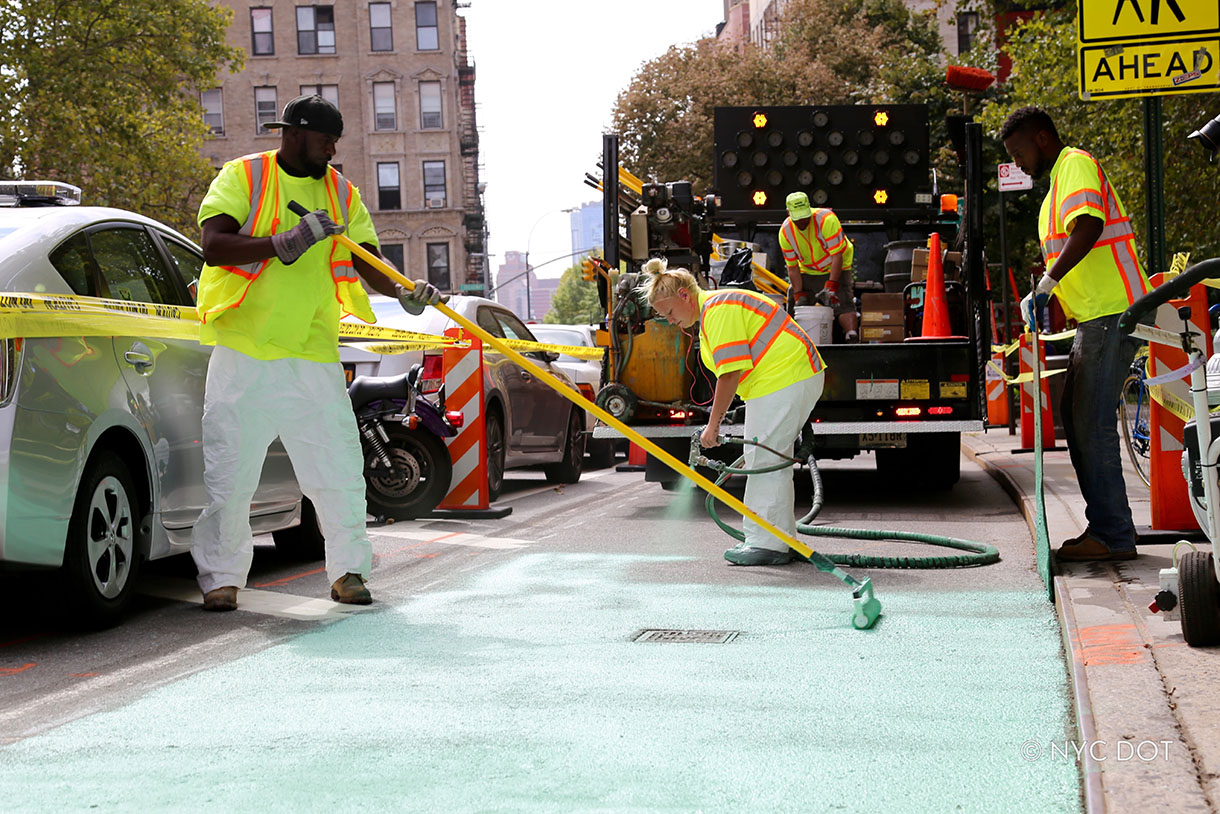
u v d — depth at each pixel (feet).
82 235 19.06
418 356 33.71
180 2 109.19
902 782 10.89
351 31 206.08
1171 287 12.88
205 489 20.84
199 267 22.67
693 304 23.30
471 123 244.42
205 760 11.90
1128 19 22.79
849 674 14.84
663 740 12.26
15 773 11.60
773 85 130.93
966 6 113.91
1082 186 19.79
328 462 20.03
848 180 41.81
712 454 34.55
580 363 51.29
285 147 19.52
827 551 25.14
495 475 37.04
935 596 19.93
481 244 248.52
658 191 34.60
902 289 40.24
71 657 16.85
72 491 17.25
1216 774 9.82
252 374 19.47
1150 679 12.71
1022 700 13.53
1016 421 65.62
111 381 18.48
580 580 22.25
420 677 15.11
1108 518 20.30
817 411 33.17
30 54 102.37
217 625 18.79
